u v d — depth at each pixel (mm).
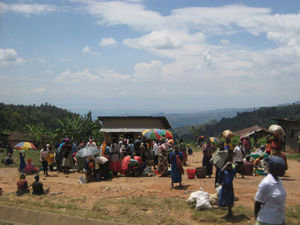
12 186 14117
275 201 5125
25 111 164125
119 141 18641
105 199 10766
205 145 14922
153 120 31141
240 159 14469
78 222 8898
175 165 11961
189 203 9617
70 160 17812
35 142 52250
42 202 10930
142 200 10266
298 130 32031
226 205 8344
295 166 20766
